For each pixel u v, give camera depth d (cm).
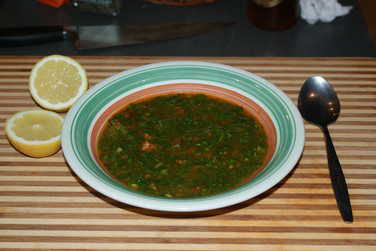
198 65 64
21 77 72
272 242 52
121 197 47
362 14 88
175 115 62
